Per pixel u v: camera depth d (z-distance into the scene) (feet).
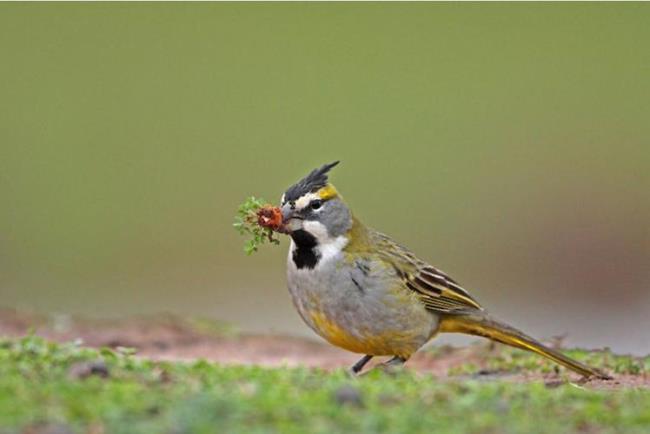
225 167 88.58
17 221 81.15
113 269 74.74
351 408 27.61
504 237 79.77
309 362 46.21
